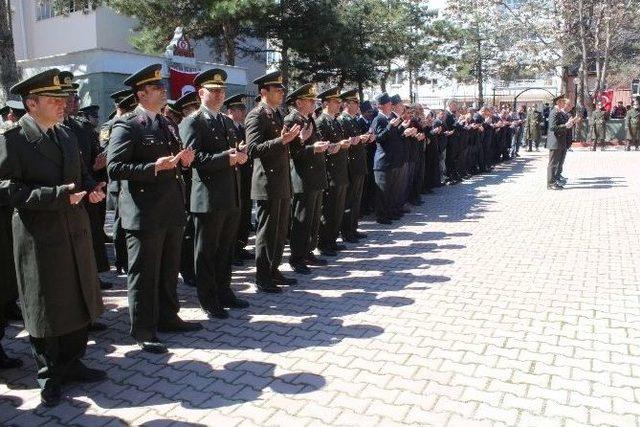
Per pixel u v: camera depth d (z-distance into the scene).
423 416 3.39
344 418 3.39
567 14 23.48
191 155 4.15
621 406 3.48
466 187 12.88
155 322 4.45
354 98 8.03
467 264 6.75
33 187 3.50
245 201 6.99
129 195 4.30
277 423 3.36
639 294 5.56
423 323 4.89
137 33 17.70
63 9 14.59
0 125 3.96
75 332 3.79
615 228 8.48
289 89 19.42
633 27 24.02
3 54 9.37
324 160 6.51
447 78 30.03
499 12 25.56
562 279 6.09
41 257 3.52
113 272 6.75
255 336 4.69
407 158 9.43
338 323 4.94
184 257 6.12
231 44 16.20
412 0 23.98
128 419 3.46
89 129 5.96
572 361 4.11
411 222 9.31
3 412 3.57
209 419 3.43
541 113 23.45
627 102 29.95
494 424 3.30
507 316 5.02
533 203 10.67
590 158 18.12
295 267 6.53
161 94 4.39
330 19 16.88
